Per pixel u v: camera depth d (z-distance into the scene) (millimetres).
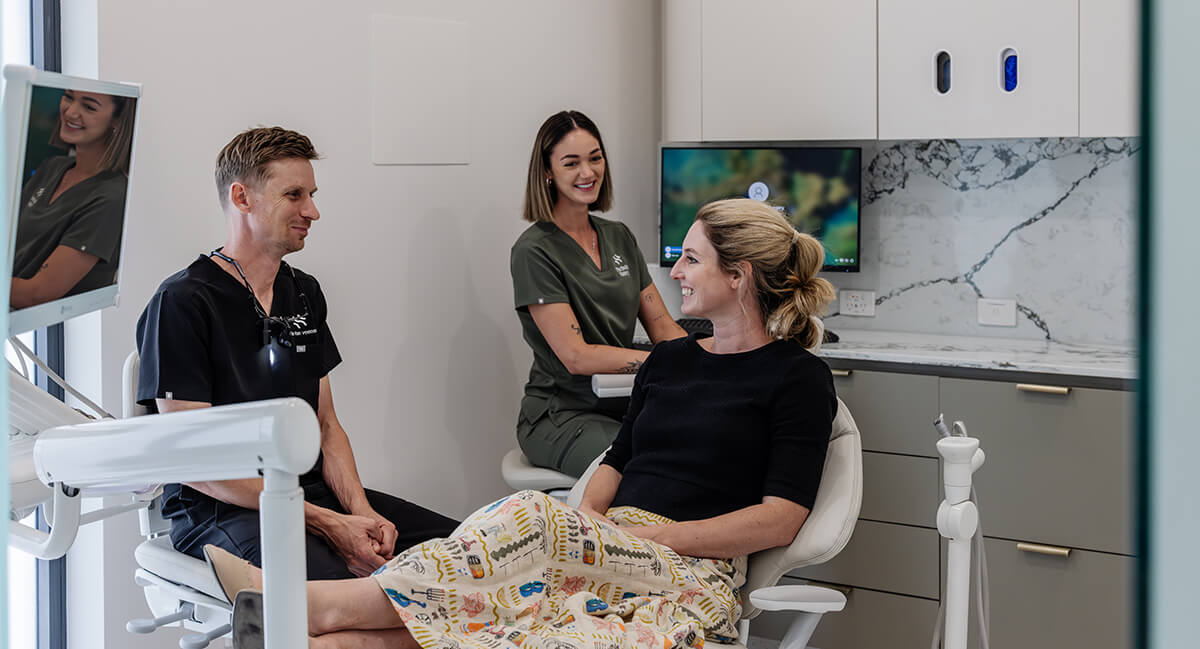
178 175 2689
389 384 3209
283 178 2258
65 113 1636
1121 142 3309
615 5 3807
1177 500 278
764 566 2092
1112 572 2908
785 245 2150
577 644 1648
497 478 3568
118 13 2557
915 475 3137
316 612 1610
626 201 3895
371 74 3105
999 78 3201
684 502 2117
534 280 3027
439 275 3326
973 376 3051
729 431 2113
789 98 3512
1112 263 3357
